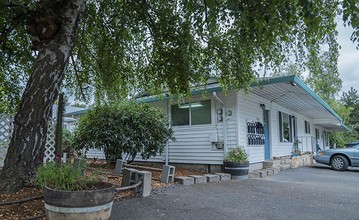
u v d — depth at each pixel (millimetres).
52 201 2875
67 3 4688
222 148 8922
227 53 6344
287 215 4207
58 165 3555
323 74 6117
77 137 8453
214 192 5680
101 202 2969
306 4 3934
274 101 11609
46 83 4500
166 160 10070
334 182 7531
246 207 4602
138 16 6645
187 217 3916
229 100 8945
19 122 4445
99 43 7375
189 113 9836
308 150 16969
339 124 19984
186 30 6289
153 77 7762
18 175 4277
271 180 7672
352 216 4199
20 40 6539
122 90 8523
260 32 4758
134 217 3770
